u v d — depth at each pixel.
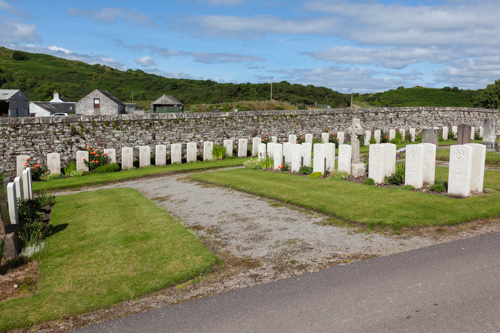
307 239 7.55
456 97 74.31
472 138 27.94
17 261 7.05
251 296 5.27
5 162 17.91
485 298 4.71
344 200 9.85
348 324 4.37
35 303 5.37
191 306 5.12
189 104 73.75
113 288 5.74
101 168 18.86
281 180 13.66
